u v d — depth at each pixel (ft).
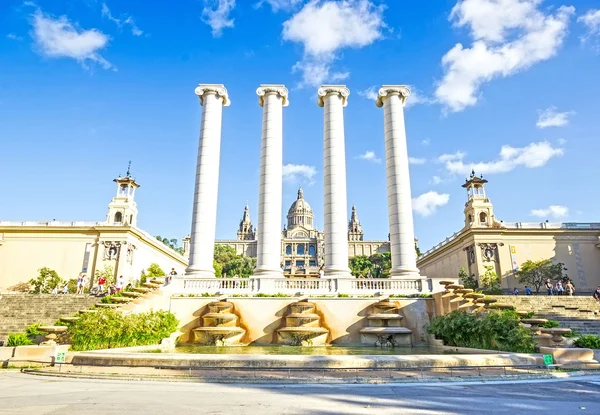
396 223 92.12
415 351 62.75
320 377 37.81
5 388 34.01
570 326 78.84
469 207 190.90
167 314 72.18
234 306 79.97
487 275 167.22
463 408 27.37
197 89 104.06
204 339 76.43
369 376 38.37
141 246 204.95
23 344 53.31
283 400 29.48
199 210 93.45
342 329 78.59
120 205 196.54
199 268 89.25
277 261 90.63
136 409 26.22
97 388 33.88
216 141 100.32
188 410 26.08
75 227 187.21
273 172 95.71
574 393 32.94
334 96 101.40
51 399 29.32
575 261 175.32
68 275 181.78
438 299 79.00
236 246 479.00
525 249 176.96
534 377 40.37
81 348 52.80
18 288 180.65
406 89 102.89
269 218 92.07
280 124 101.19
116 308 66.03
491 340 56.44
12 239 187.42
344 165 97.35
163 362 41.47
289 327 76.54
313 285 85.56
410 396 31.24
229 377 37.73
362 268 414.82
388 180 96.32
